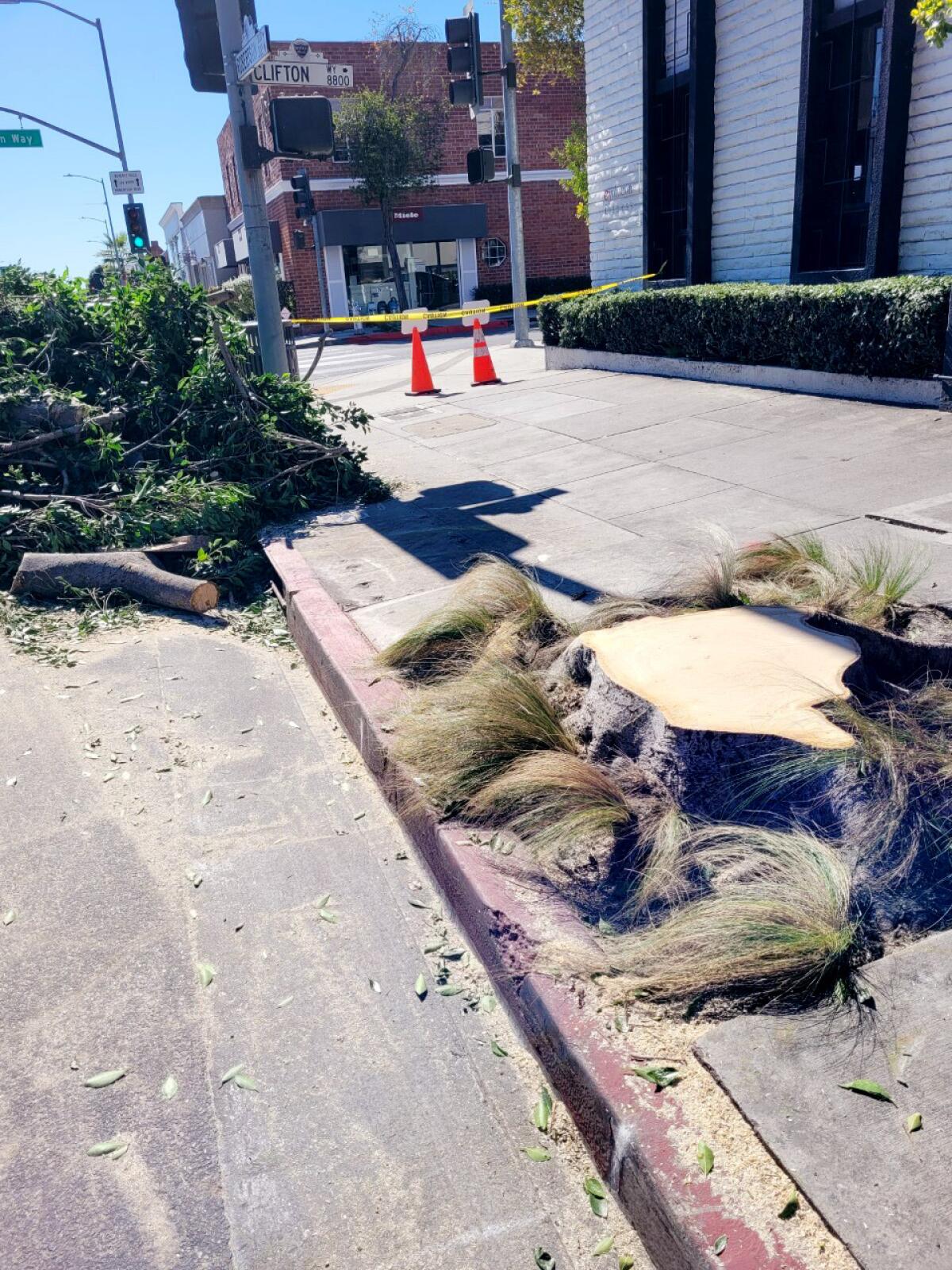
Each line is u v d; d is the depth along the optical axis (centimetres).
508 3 2312
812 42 1053
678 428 924
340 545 671
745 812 291
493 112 3416
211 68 940
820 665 327
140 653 531
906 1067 203
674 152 1379
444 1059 254
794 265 1148
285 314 1084
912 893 259
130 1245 207
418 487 825
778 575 453
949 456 698
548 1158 223
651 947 250
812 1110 196
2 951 300
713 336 1130
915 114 969
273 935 304
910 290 838
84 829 364
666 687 319
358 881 331
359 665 449
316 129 903
